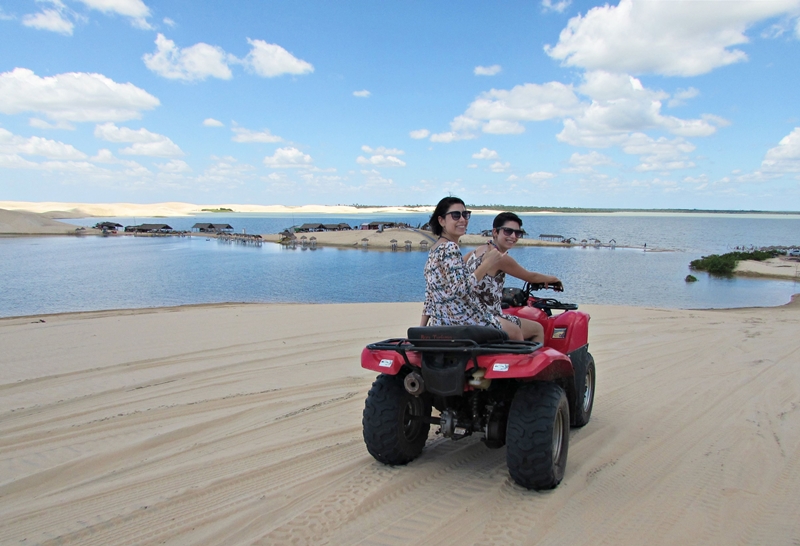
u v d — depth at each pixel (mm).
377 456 4059
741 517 3289
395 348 3693
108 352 9172
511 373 3371
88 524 3352
